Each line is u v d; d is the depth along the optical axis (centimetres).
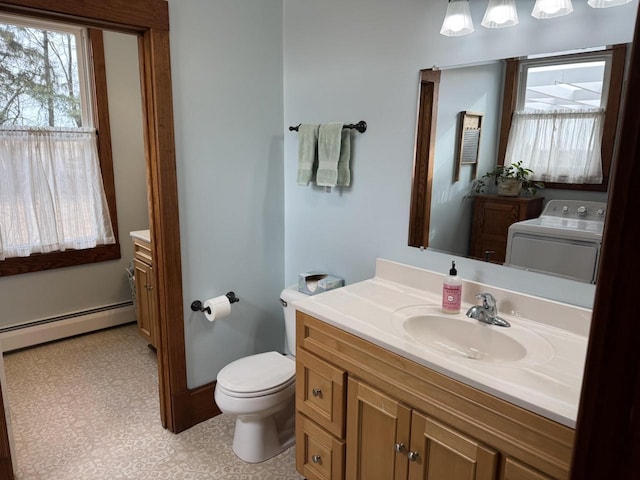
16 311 321
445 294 168
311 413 179
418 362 135
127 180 358
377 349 147
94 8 176
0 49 296
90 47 326
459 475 129
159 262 219
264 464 211
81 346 333
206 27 213
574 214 148
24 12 169
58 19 178
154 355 320
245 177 242
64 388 275
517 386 117
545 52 149
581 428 44
